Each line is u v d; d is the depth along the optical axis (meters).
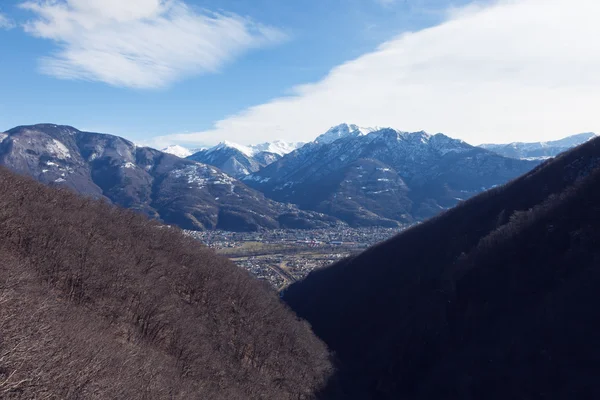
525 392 51.03
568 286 58.00
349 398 71.00
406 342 79.62
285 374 63.03
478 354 62.44
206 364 48.44
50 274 41.78
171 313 50.84
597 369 45.75
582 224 66.06
